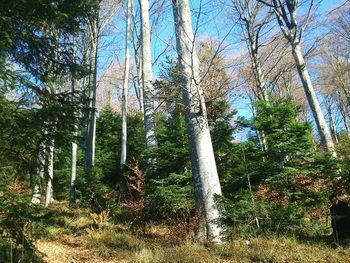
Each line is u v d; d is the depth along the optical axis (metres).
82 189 16.39
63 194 21.08
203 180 8.12
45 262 6.50
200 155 8.23
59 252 7.75
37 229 6.03
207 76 8.85
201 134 8.30
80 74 8.43
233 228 7.82
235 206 8.22
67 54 8.26
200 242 7.63
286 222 8.41
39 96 6.99
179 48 8.70
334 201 8.24
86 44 18.58
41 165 6.82
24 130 6.19
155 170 11.98
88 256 7.41
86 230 9.70
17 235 5.52
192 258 6.40
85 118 7.50
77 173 21.09
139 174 12.12
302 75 13.38
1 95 6.16
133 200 12.31
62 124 7.01
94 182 15.48
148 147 12.93
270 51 22.48
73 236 9.38
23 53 7.45
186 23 8.73
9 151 6.29
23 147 6.45
